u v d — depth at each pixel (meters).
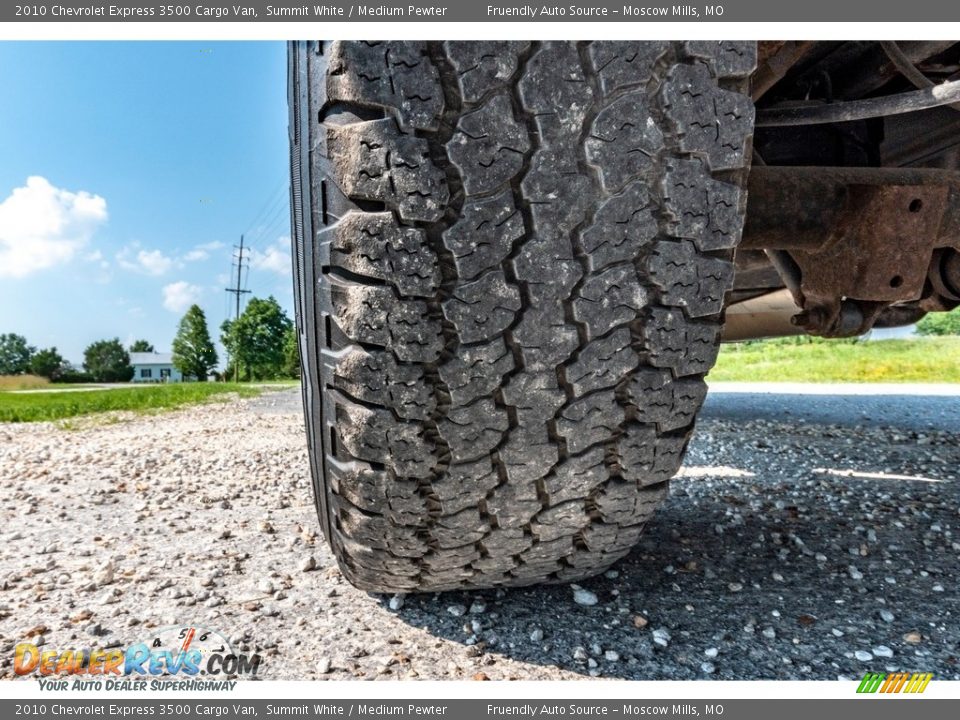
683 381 1.27
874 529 2.26
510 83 1.08
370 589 1.68
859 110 1.57
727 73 1.16
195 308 56.94
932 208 1.68
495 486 1.30
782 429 4.58
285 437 5.56
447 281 1.13
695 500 2.67
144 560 2.23
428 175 1.08
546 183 1.10
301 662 1.48
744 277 3.12
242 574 2.05
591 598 1.73
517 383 1.19
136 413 9.73
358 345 1.18
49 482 3.69
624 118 1.11
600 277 1.15
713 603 1.72
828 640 1.52
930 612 1.65
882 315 2.91
